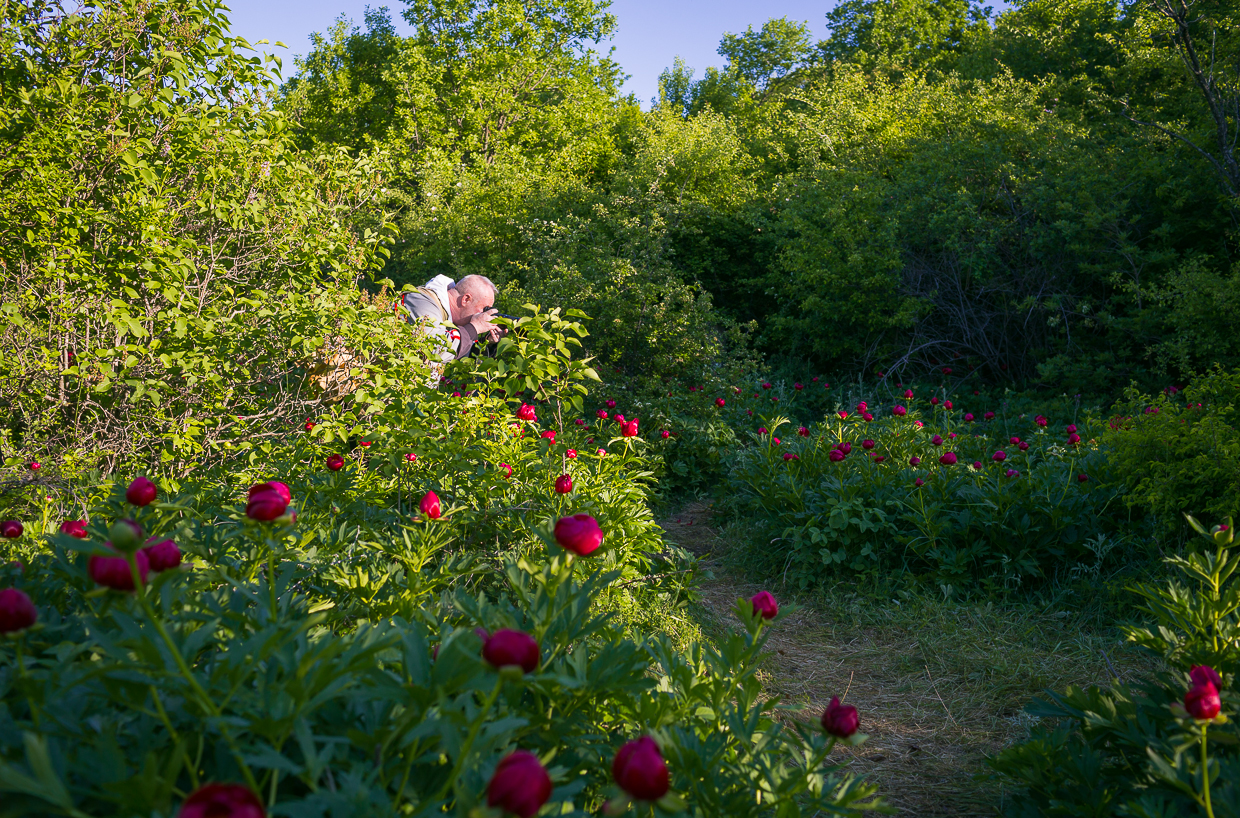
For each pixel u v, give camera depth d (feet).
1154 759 5.29
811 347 38.19
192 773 3.70
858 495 16.92
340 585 7.72
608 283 29.63
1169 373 29.04
